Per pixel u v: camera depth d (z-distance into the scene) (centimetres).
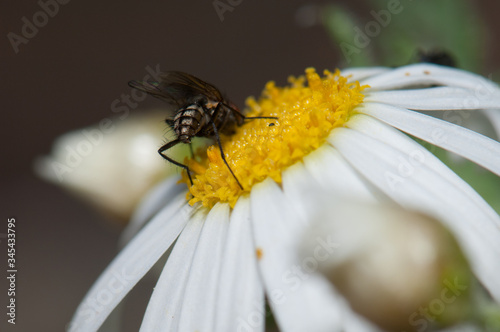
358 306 9
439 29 13
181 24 24
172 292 11
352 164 11
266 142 11
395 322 9
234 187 11
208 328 10
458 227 10
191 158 12
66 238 21
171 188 13
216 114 12
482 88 12
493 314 9
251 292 10
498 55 19
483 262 10
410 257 9
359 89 11
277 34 23
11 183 22
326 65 22
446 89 12
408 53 13
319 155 11
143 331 11
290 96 12
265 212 11
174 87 12
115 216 14
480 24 13
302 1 23
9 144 23
